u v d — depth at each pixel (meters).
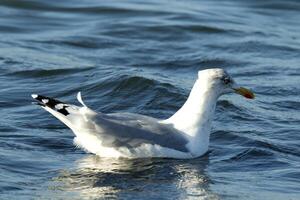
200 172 13.92
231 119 17.02
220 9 28.03
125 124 14.41
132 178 13.50
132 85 18.59
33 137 15.52
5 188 12.80
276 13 28.14
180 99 18.05
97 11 26.98
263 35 24.88
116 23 25.44
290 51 23.17
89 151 14.70
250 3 29.05
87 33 24.50
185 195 12.79
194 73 21.16
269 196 12.84
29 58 21.44
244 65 21.75
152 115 17.31
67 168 13.90
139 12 26.84
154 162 14.26
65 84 19.16
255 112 17.53
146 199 12.53
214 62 21.94
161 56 22.52
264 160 14.66
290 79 20.33
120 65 21.53
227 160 14.62
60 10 27.00
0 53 21.83
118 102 17.98
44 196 12.53
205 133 14.82
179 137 14.54
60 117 14.43
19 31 24.83
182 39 24.30
